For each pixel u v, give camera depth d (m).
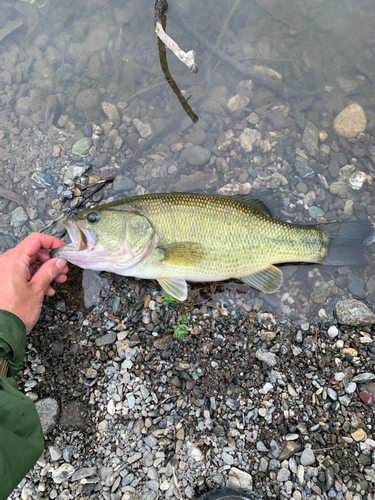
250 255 0.51
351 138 0.64
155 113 0.66
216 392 0.48
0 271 0.43
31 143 0.63
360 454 0.46
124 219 0.49
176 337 0.50
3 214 0.58
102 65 0.69
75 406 0.48
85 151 0.62
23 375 0.49
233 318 0.52
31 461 0.33
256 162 0.62
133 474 0.45
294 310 0.53
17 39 0.71
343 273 0.55
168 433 0.46
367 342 0.51
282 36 0.73
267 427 0.47
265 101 0.67
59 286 0.53
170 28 0.72
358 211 0.59
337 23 0.74
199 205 0.49
